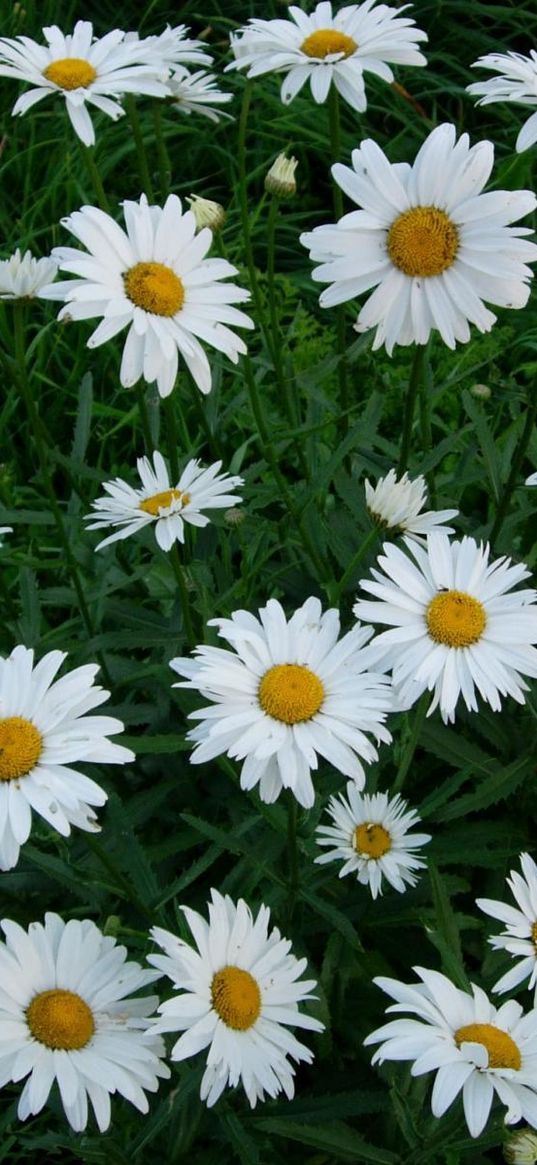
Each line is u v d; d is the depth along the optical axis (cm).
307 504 106
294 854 94
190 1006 83
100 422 142
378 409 110
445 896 96
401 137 170
